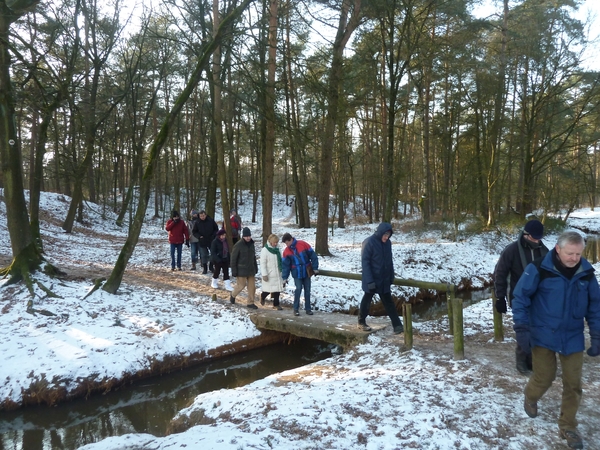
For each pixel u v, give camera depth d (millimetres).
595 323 3469
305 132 13273
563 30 20672
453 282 15312
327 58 11992
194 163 31062
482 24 16203
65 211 25219
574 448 3623
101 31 16828
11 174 9000
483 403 4504
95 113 13844
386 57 13195
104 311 8461
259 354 8539
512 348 6277
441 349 6359
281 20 12234
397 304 12516
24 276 8750
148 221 32719
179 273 12953
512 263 4848
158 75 23844
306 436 4016
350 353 6949
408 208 45656
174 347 7742
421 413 4324
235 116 21750
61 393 6348
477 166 22828
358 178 29438
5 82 8797
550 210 25984
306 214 26875
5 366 6539
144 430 5777
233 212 12969
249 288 9547
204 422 4895
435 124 25953
